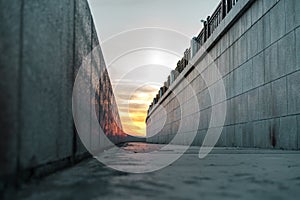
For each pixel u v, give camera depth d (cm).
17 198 231
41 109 305
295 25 865
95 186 292
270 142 1011
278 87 961
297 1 856
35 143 288
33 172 287
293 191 278
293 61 873
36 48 286
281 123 939
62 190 267
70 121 463
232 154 789
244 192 272
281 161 579
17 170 246
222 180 340
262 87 1077
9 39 228
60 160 399
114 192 265
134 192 266
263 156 698
